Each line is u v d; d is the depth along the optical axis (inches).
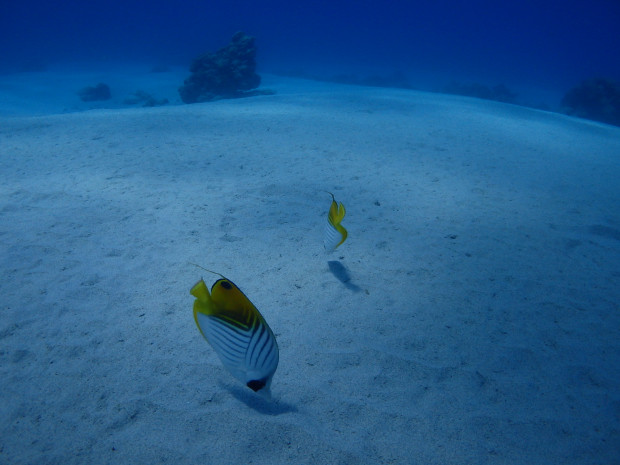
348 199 248.7
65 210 216.2
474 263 179.3
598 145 458.9
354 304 145.7
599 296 157.9
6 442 89.8
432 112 570.3
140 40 3599.9
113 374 110.5
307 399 104.0
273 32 5383.9
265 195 248.4
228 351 53.7
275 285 155.5
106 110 551.5
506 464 88.8
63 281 152.7
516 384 112.4
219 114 496.4
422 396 106.7
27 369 111.3
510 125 524.1
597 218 238.2
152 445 90.0
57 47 3024.1
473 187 283.6
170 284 154.1
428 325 136.0
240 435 93.0
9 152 323.3
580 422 100.8
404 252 186.2
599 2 5861.2
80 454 87.5
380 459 88.6
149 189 250.1
